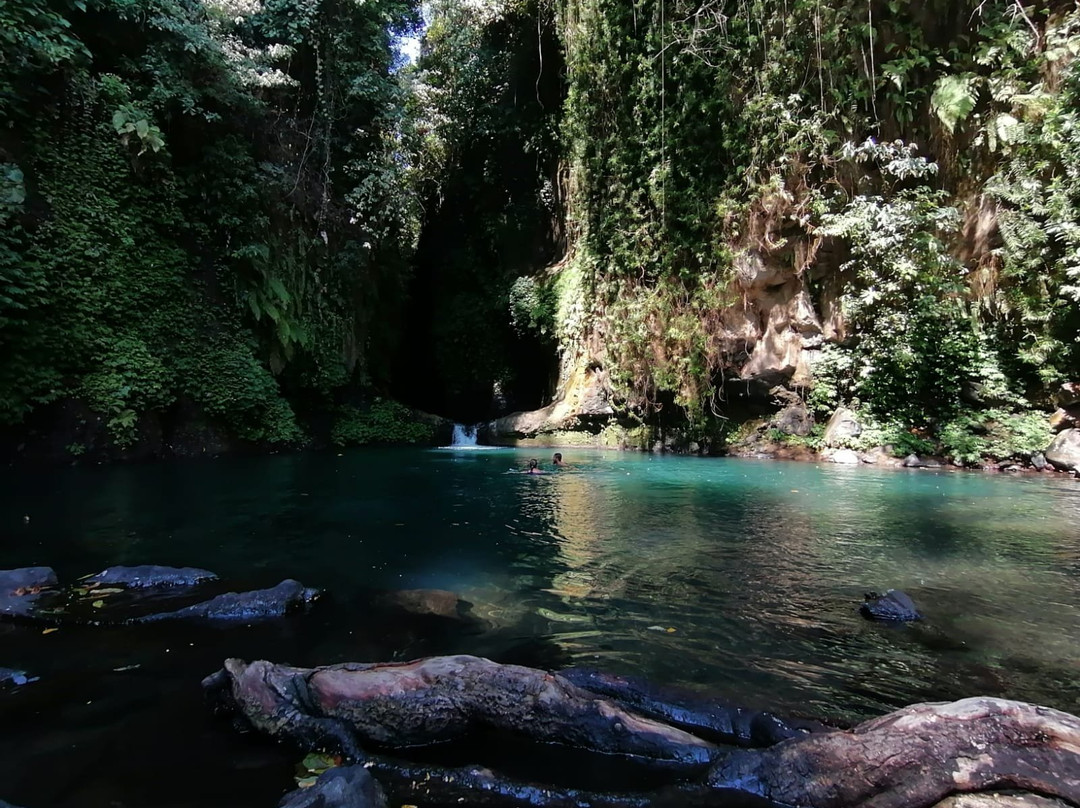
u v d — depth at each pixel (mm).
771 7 12852
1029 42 11055
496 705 2982
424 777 2582
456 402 22125
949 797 2334
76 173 11172
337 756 2707
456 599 4668
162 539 6215
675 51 14133
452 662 3189
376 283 19000
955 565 5578
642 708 3092
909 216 12031
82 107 11297
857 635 4020
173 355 12625
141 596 4555
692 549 6117
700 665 3592
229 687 3074
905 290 12547
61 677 3342
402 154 19172
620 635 4023
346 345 17250
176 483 9586
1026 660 3646
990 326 12008
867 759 2480
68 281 10883
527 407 20938
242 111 14367
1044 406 11562
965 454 11734
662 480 10609
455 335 21312
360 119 17328
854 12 12148
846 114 12586
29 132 10523
